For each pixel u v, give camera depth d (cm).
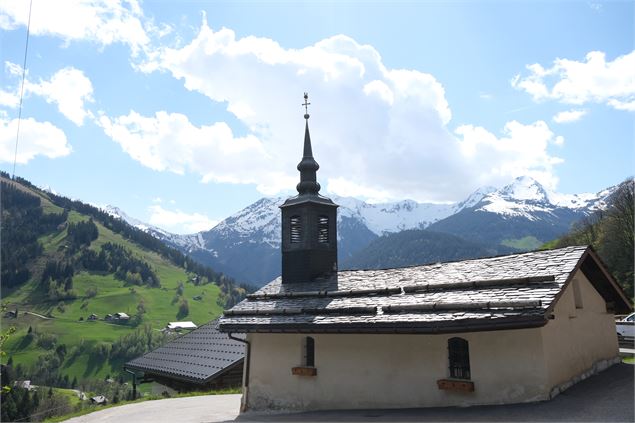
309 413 1489
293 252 2056
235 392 2533
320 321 1512
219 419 1653
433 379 1309
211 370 2683
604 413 1025
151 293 18050
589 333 1426
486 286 1326
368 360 1439
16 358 11775
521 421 1023
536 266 1348
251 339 1805
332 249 2081
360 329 1379
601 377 1339
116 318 15175
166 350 3444
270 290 2017
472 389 1220
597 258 1401
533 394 1155
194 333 3506
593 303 1493
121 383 10406
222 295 19662
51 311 15150
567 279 1201
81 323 14462
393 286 1584
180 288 18950
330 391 1507
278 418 1477
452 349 1313
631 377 1318
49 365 11575
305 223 2036
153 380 3375
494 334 1226
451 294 1359
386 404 1380
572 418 1009
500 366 1205
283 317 1675
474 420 1077
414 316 1296
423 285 1470
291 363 1647
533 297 1159
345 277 1914
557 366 1207
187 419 1755
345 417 1316
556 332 1236
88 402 6650
